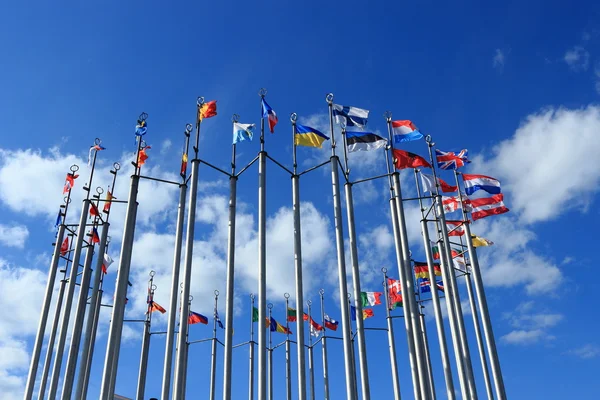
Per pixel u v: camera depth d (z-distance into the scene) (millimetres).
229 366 21812
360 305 23891
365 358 22656
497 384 27984
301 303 23672
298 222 25891
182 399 36000
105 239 30891
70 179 34125
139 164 27641
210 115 28031
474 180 33906
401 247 26609
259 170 26578
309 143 28484
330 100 29203
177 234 25703
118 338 23922
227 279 23891
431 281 30016
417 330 24453
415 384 23609
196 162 26594
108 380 22859
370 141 29172
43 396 29906
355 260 25125
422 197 30203
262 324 22578
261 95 28797
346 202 27125
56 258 31578
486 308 30172
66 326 29078
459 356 27156
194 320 41281
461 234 34688
